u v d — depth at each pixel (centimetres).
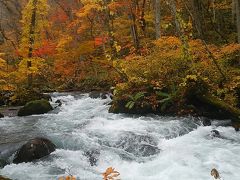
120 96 1309
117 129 1049
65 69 2598
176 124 1073
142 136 958
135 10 2167
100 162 837
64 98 1858
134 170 790
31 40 1959
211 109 1146
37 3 1938
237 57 1462
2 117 1411
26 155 831
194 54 1332
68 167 802
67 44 2666
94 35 2712
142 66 1367
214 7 2066
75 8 2872
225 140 956
